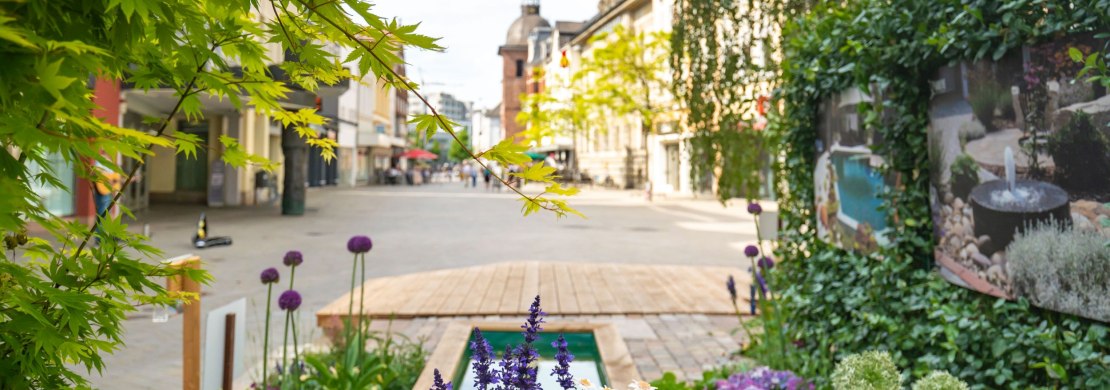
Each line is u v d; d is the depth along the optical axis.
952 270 3.49
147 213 20.44
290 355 5.25
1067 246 2.75
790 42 4.82
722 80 6.33
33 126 0.98
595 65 22.12
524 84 80.38
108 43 1.19
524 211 1.40
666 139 38.31
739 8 6.23
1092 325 2.71
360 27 1.24
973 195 3.28
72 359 1.35
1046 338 2.89
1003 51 2.97
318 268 10.23
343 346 4.68
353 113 48.97
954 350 3.33
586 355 4.69
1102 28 2.60
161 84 1.49
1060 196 2.78
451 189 46.19
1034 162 2.90
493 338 5.09
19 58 0.93
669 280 8.88
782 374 4.02
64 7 1.08
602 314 6.87
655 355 5.46
